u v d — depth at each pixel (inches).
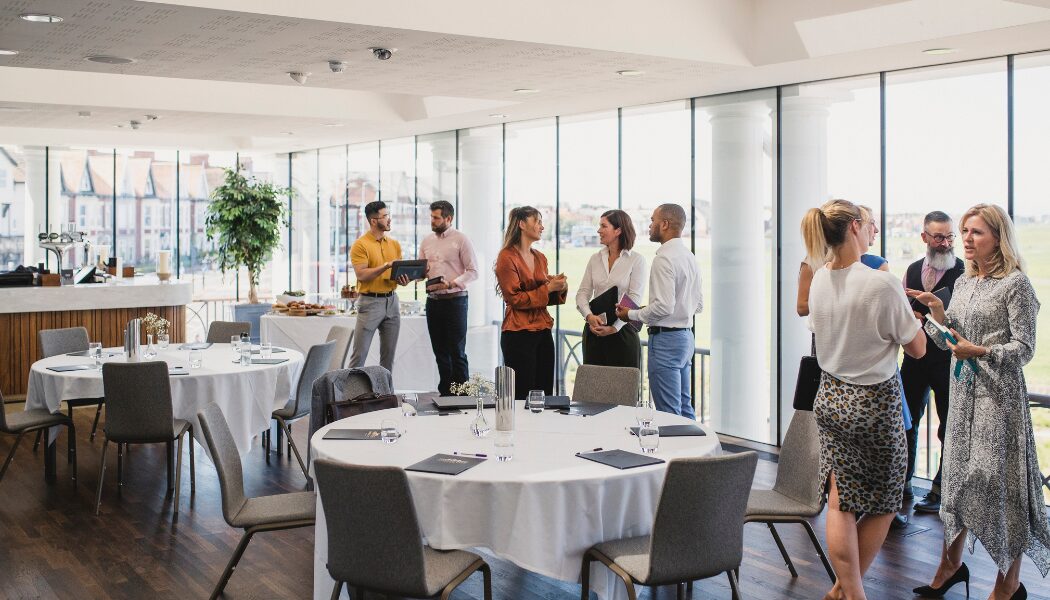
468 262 316.5
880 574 180.2
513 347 256.7
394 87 276.5
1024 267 155.3
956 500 159.3
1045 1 187.0
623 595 145.5
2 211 524.4
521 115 355.6
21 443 300.2
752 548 196.4
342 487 126.2
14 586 175.9
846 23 225.5
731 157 298.2
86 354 285.0
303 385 257.8
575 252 354.9
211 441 154.2
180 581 178.2
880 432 140.6
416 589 126.2
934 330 157.5
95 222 554.3
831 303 143.3
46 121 378.0
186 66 239.6
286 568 185.5
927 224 210.2
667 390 249.3
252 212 522.3
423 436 166.6
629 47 224.7
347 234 490.6
